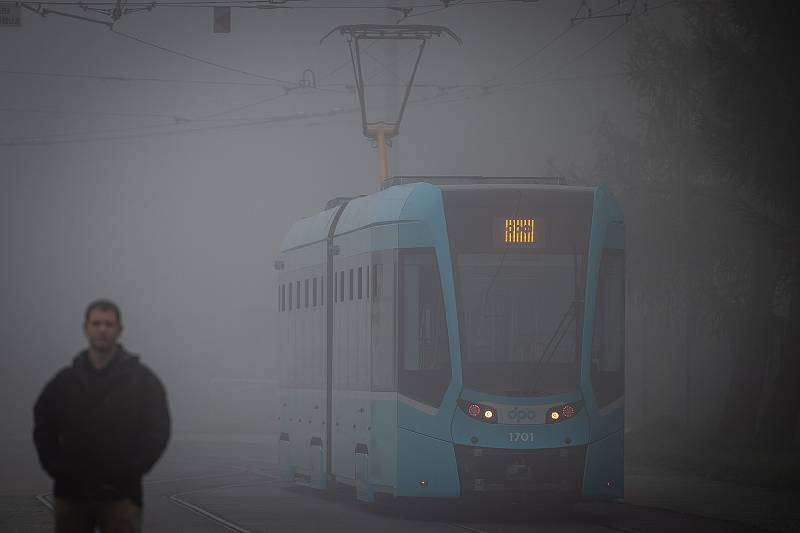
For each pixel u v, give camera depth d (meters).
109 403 23.94
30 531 50.16
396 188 57.06
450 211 53.34
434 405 52.38
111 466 23.97
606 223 54.12
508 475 51.56
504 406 51.75
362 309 58.16
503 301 52.66
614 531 48.75
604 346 53.22
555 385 52.19
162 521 53.72
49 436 24.12
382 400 54.84
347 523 52.38
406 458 52.84
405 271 53.97
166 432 24.23
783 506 59.84
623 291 54.16
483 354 52.28
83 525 24.42
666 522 52.56
